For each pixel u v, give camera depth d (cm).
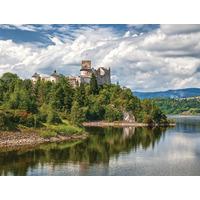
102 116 18812
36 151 8281
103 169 6500
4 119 9312
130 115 18575
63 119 12812
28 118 10081
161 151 8638
